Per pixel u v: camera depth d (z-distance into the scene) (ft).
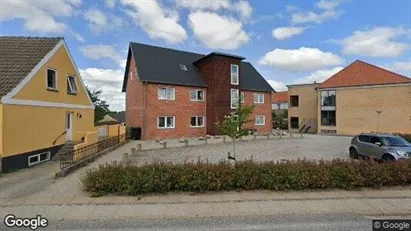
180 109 85.92
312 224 17.56
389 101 97.40
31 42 45.14
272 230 16.60
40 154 40.88
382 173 25.77
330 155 48.93
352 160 28.50
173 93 84.74
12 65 38.96
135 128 79.10
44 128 41.98
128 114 92.94
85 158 38.96
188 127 87.66
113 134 75.05
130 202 21.75
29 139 37.99
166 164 26.76
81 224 17.53
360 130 103.96
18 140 35.55
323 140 79.36
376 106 100.32
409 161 27.78
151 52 89.92
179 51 98.53
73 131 52.60
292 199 22.61
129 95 91.97
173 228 16.89
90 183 23.76
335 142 73.36
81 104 56.13
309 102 131.03
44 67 41.73
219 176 24.89
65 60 49.29
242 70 112.68
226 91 91.97
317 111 122.21
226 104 91.71
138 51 86.69
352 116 106.32
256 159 43.52
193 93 89.40
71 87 52.65
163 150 55.47
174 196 23.22
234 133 39.60
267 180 24.99
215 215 19.15
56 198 22.80
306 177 25.04
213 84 89.81
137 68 80.89
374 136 42.80
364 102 103.35
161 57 90.89
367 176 25.68
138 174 24.07
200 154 49.70
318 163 28.60
